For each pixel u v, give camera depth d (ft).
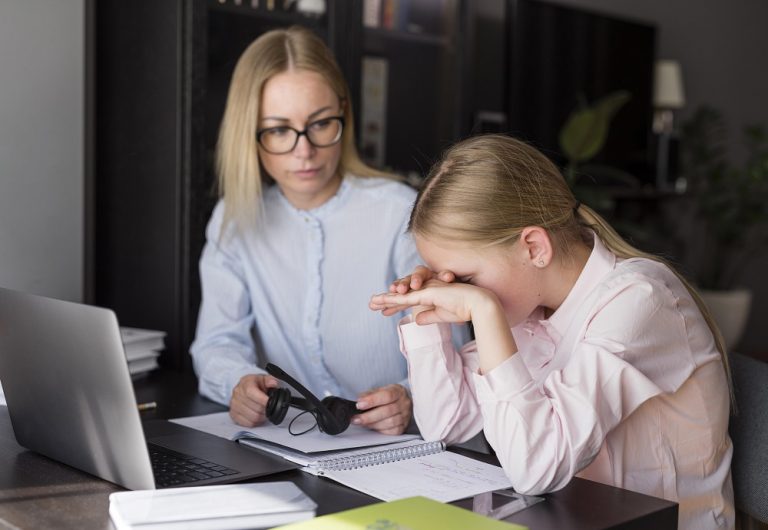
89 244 8.07
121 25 7.78
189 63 7.35
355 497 4.03
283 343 6.49
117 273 8.00
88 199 8.04
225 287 6.50
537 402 4.09
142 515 3.55
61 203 7.70
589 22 14.85
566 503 3.96
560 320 4.64
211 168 7.58
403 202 6.46
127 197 7.86
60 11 7.52
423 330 4.99
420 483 4.21
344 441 4.88
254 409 5.22
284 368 6.51
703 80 18.44
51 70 7.52
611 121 15.71
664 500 4.01
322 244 6.44
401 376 6.49
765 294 20.20
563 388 4.15
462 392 4.96
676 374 4.42
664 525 3.92
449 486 4.17
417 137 10.33
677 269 5.00
